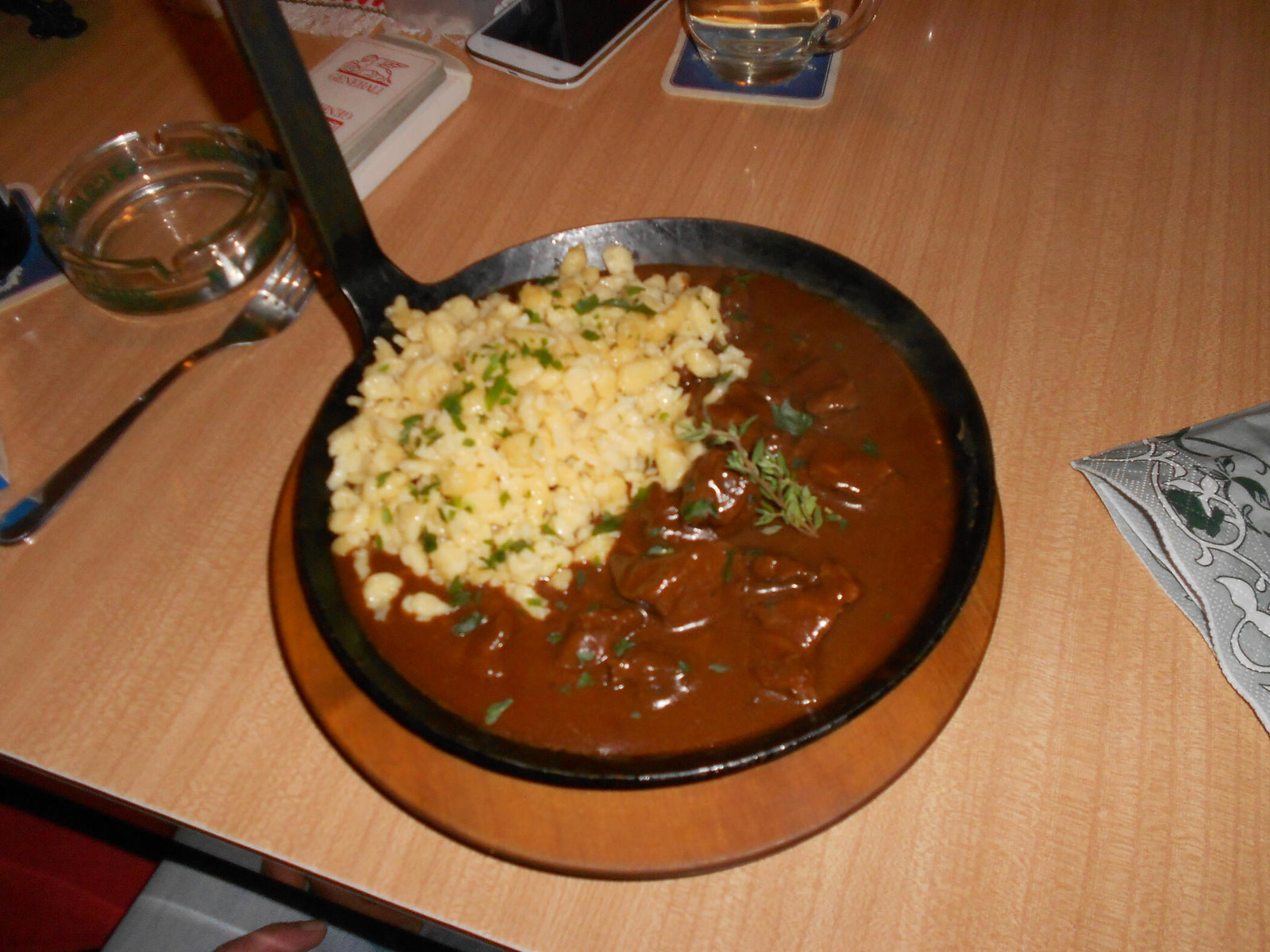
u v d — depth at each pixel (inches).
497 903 15.0
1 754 16.7
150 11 28.0
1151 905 14.6
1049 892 14.8
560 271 18.9
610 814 15.2
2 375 21.1
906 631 15.5
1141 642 16.7
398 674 15.6
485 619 16.1
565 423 16.9
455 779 15.6
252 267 21.8
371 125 23.0
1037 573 17.3
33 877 22.0
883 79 24.6
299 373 20.6
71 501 19.3
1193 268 20.8
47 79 26.6
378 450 17.0
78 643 17.7
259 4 14.4
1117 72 24.4
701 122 24.1
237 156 23.4
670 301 18.5
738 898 14.9
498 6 26.7
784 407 17.2
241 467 19.5
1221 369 19.4
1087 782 15.5
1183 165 22.5
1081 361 19.6
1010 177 22.5
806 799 15.2
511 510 16.7
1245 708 16.1
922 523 16.2
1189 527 17.1
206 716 16.8
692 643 15.7
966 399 16.5
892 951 14.5
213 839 16.3
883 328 17.9
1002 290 20.7
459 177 23.5
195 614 17.9
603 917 14.8
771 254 18.8
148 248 22.5
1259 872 14.8
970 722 16.1
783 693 15.1
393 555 16.8
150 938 20.2
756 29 23.7
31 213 23.6
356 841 15.5
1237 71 24.1
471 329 17.7
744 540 16.4
